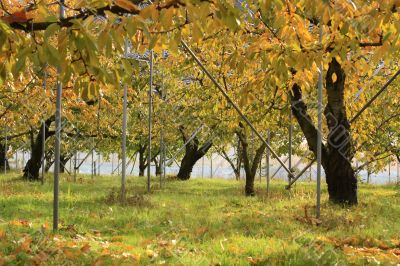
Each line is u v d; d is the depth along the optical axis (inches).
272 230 312.0
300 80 250.1
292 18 200.5
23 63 126.9
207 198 561.9
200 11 133.3
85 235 282.0
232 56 217.2
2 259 189.5
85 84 157.5
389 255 224.1
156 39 153.7
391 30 173.2
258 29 277.0
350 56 248.4
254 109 519.2
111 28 128.6
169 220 341.1
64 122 790.5
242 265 217.0
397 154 862.5
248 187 640.4
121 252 224.2
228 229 315.3
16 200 474.3
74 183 790.5
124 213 386.3
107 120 833.5
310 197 569.3
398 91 559.2
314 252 226.8
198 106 640.4
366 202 512.1
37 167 911.7
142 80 824.9
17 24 134.9
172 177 1113.4
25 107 486.6
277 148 973.8
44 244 225.9
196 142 1044.5
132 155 1433.3
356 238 270.8
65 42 127.1
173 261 218.7
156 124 786.8
